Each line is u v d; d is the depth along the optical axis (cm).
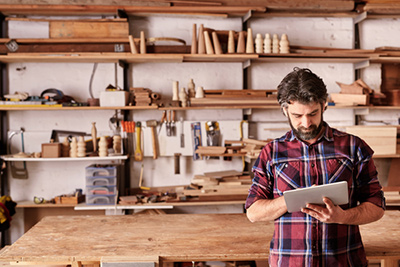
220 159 424
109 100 374
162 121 403
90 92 409
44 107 368
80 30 383
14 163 405
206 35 377
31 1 371
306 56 390
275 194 183
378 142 381
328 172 174
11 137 403
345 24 429
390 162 433
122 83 409
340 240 172
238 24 419
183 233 248
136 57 371
